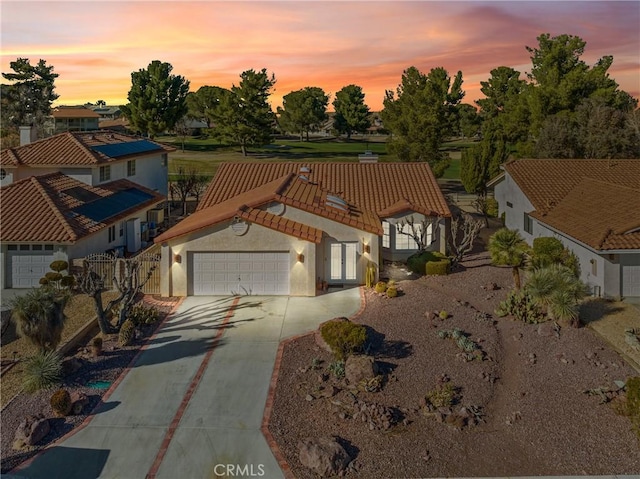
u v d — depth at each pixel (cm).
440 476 1284
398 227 3181
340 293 2617
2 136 7800
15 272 2861
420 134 5638
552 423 1491
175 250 2592
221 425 1489
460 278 2831
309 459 1310
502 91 8975
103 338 2080
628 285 2473
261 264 2602
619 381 1695
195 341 2059
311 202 2834
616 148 5219
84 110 10088
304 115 13712
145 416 1542
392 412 1498
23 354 2052
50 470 1315
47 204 3095
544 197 3438
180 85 9406
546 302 2195
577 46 5984
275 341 2041
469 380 1695
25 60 9681
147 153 4659
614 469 1305
